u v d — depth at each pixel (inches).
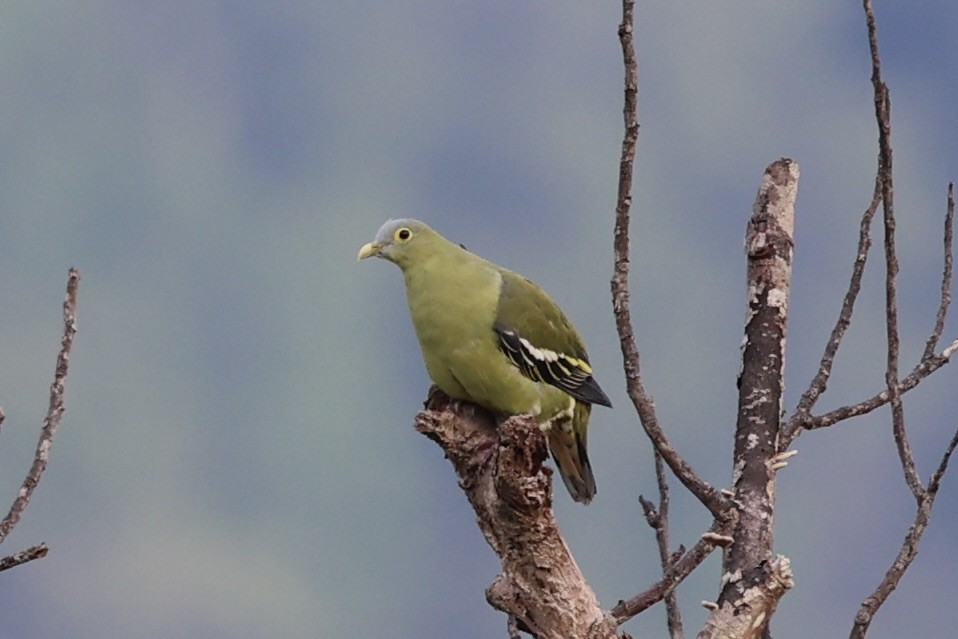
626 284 359.6
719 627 339.3
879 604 354.0
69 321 382.9
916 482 359.9
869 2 360.5
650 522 419.2
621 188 357.7
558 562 385.4
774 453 367.9
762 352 381.7
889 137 359.9
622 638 380.5
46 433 376.2
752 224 397.7
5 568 359.9
